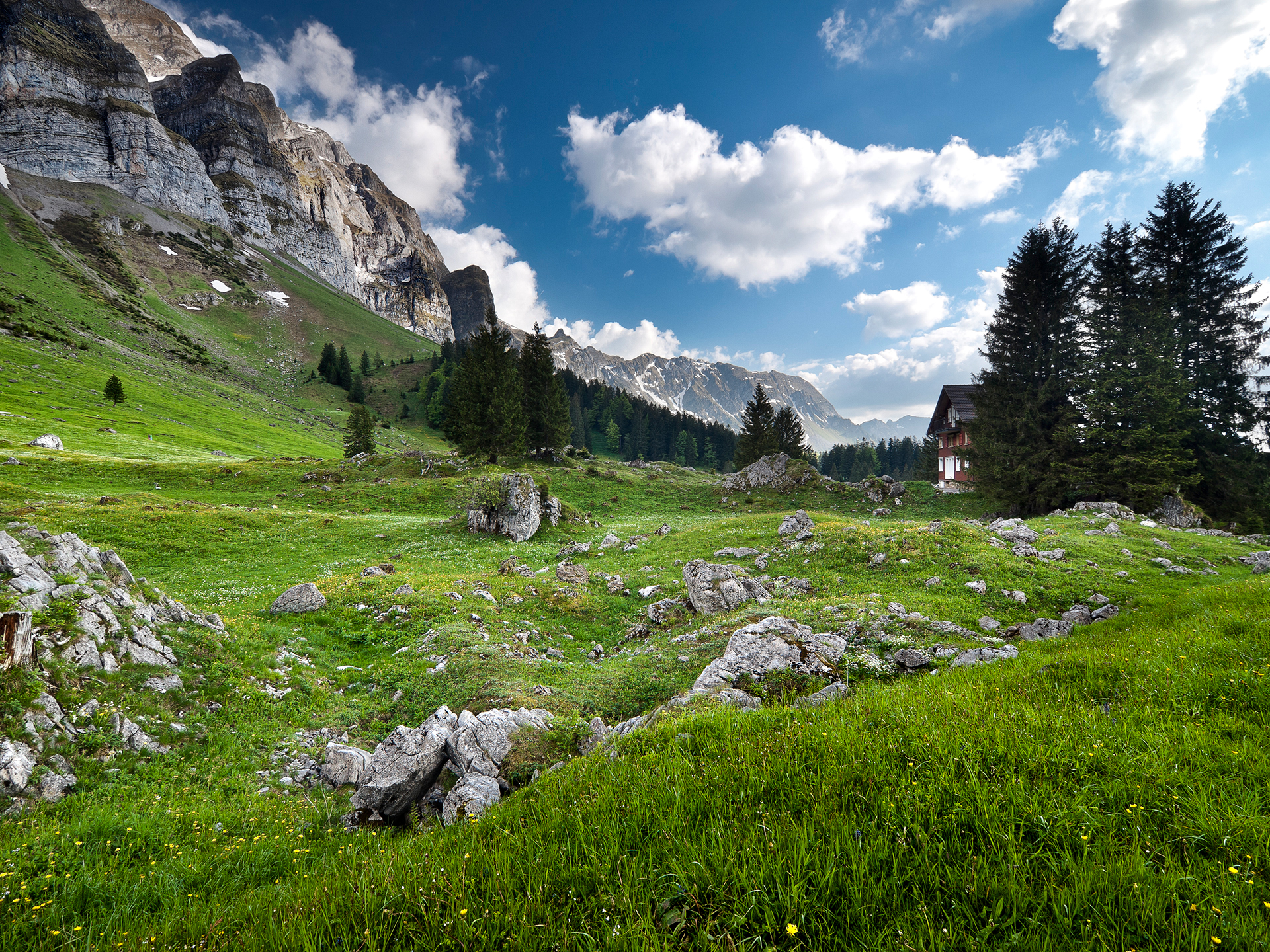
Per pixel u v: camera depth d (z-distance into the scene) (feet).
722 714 21.43
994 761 13.42
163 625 45.11
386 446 417.90
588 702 43.55
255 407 442.91
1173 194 152.05
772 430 280.10
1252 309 142.51
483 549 124.77
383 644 59.93
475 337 269.44
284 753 36.06
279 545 120.16
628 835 12.30
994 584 73.15
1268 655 20.54
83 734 30.60
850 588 76.79
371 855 15.49
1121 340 144.05
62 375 321.11
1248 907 8.46
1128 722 15.84
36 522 107.96
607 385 648.79
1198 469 138.21
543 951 9.32
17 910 17.85
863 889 9.57
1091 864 9.52
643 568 100.27
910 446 601.62
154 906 19.17
